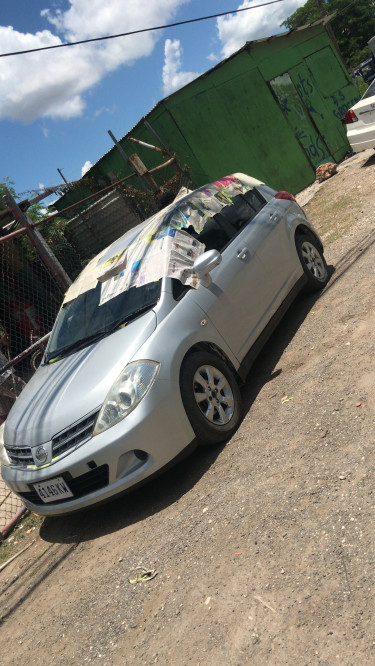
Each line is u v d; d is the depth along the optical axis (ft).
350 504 9.36
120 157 46.73
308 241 20.75
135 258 16.52
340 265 22.13
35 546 15.01
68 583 12.19
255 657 7.60
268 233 18.88
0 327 28.86
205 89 42.60
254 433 13.53
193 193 18.33
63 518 15.67
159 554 11.07
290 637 7.61
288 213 20.49
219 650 8.04
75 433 12.89
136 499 14.06
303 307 20.03
